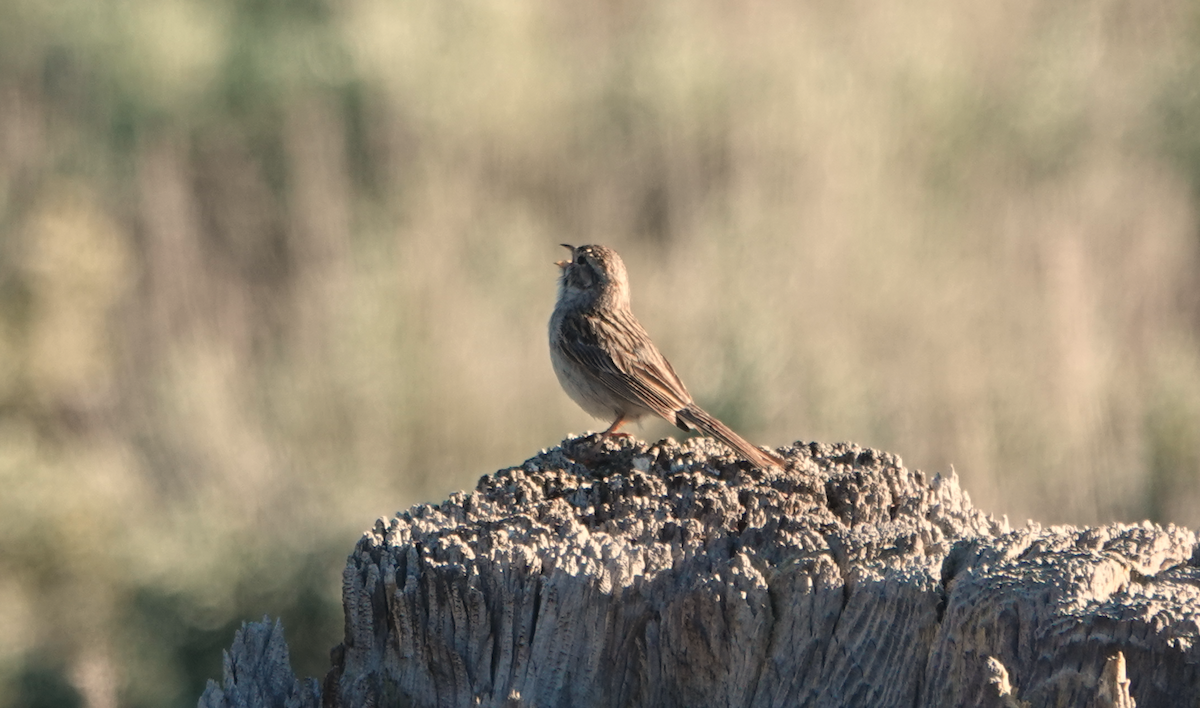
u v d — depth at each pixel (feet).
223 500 40.01
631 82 60.34
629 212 56.54
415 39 58.65
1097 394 43.98
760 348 44.45
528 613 15.08
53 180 52.60
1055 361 44.98
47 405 44.78
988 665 11.72
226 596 38.19
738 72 59.52
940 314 47.83
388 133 57.06
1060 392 43.83
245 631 16.94
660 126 57.77
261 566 38.75
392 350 44.73
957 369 44.32
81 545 37.52
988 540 13.80
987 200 56.80
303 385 43.70
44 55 60.18
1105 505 41.91
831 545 14.70
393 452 42.98
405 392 43.73
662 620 14.51
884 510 17.10
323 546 39.19
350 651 16.22
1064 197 56.49
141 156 55.62
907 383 44.96
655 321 47.21
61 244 45.98
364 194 55.42
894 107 59.11
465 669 15.28
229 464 41.11
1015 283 50.31
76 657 35.88
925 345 46.34
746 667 14.01
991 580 12.56
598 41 64.54
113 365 46.78
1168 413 44.16
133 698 36.09
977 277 50.57
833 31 64.75
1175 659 11.43
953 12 66.18
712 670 14.25
